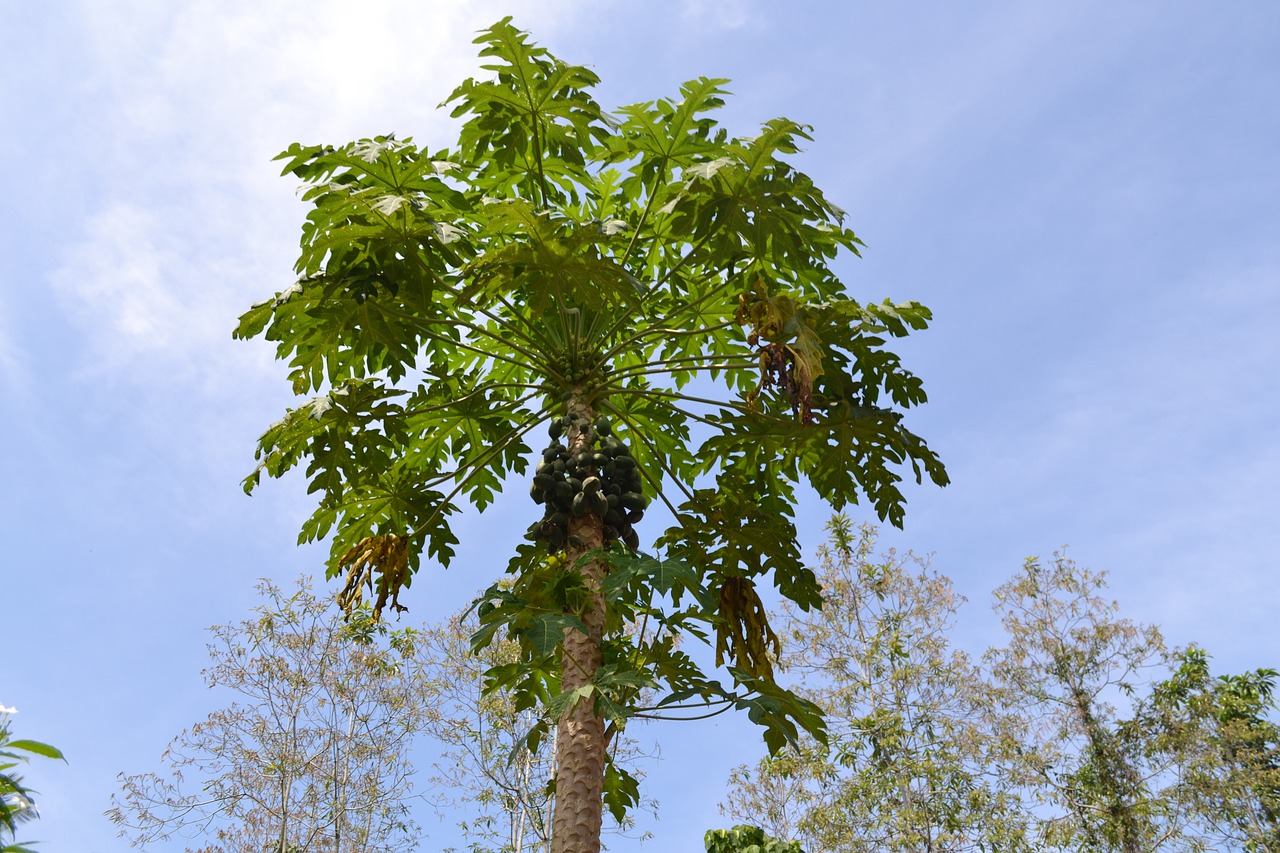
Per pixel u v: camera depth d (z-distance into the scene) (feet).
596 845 22.06
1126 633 63.72
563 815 22.16
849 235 28.14
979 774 58.70
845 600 61.72
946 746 57.62
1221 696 64.69
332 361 28.02
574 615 23.70
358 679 52.29
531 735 24.26
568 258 24.94
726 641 28.96
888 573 61.72
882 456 30.99
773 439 30.94
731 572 31.07
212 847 49.78
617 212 30.71
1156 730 62.39
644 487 31.65
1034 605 66.49
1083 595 65.87
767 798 61.05
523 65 27.53
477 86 27.50
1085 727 62.59
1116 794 60.49
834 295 31.04
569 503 25.38
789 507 32.71
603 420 27.32
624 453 26.48
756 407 29.37
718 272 30.71
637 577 23.02
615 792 27.32
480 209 25.77
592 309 26.48
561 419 27.48
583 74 27.48
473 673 54.08
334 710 52.26
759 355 27.14
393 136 26.02
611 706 21.79
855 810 56.85
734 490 31.04
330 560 31.76
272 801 50.83
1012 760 59.57
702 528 30.68
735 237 27.63
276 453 28.76
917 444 29.94
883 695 58.80
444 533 31.30
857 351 29.81
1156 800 59.88
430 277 26.27
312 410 27.78
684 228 27.94
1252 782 59.26
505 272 25.89
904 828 54.90
